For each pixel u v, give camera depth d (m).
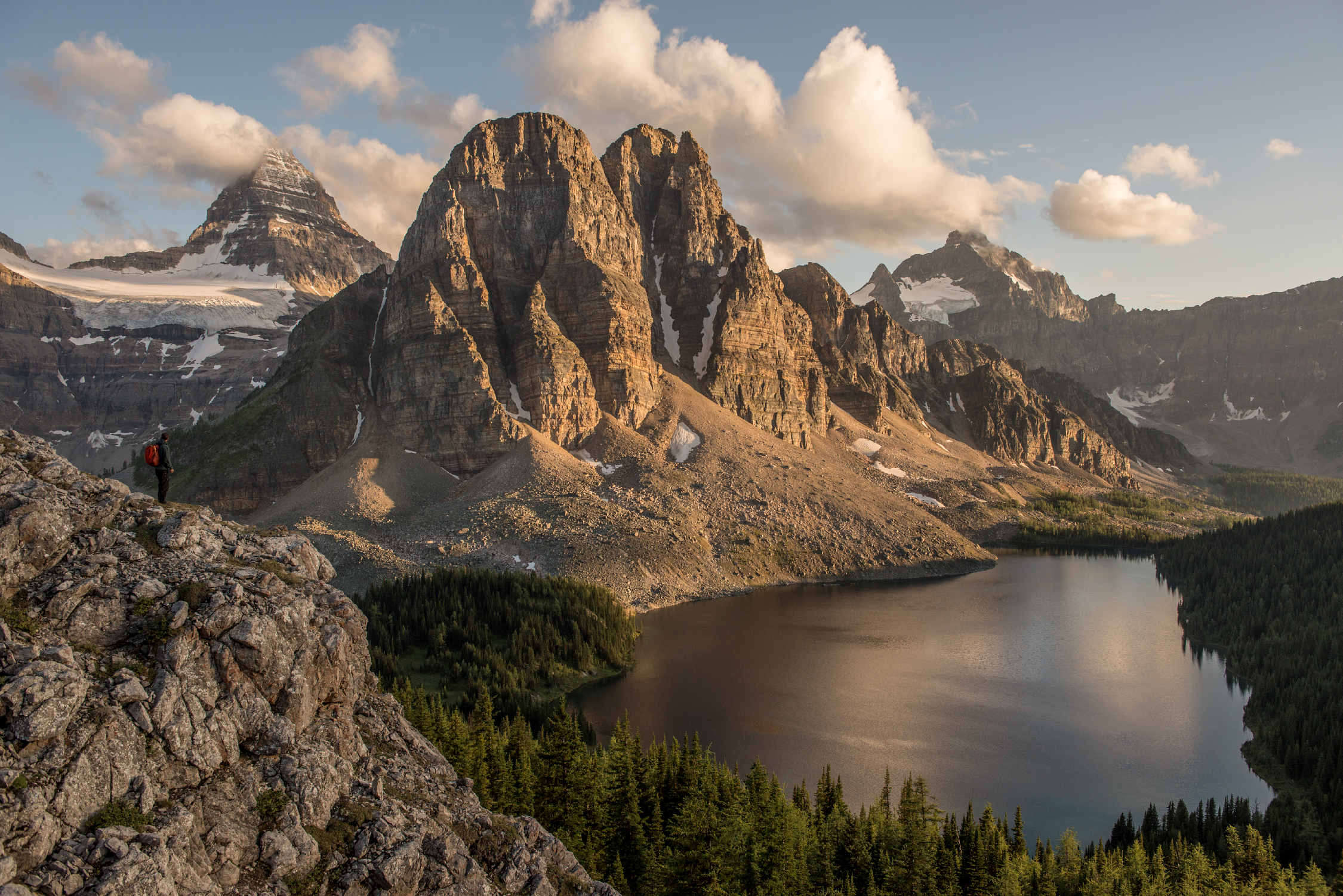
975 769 117.81
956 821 95.06
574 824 76.06
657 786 89.06
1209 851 93.69
